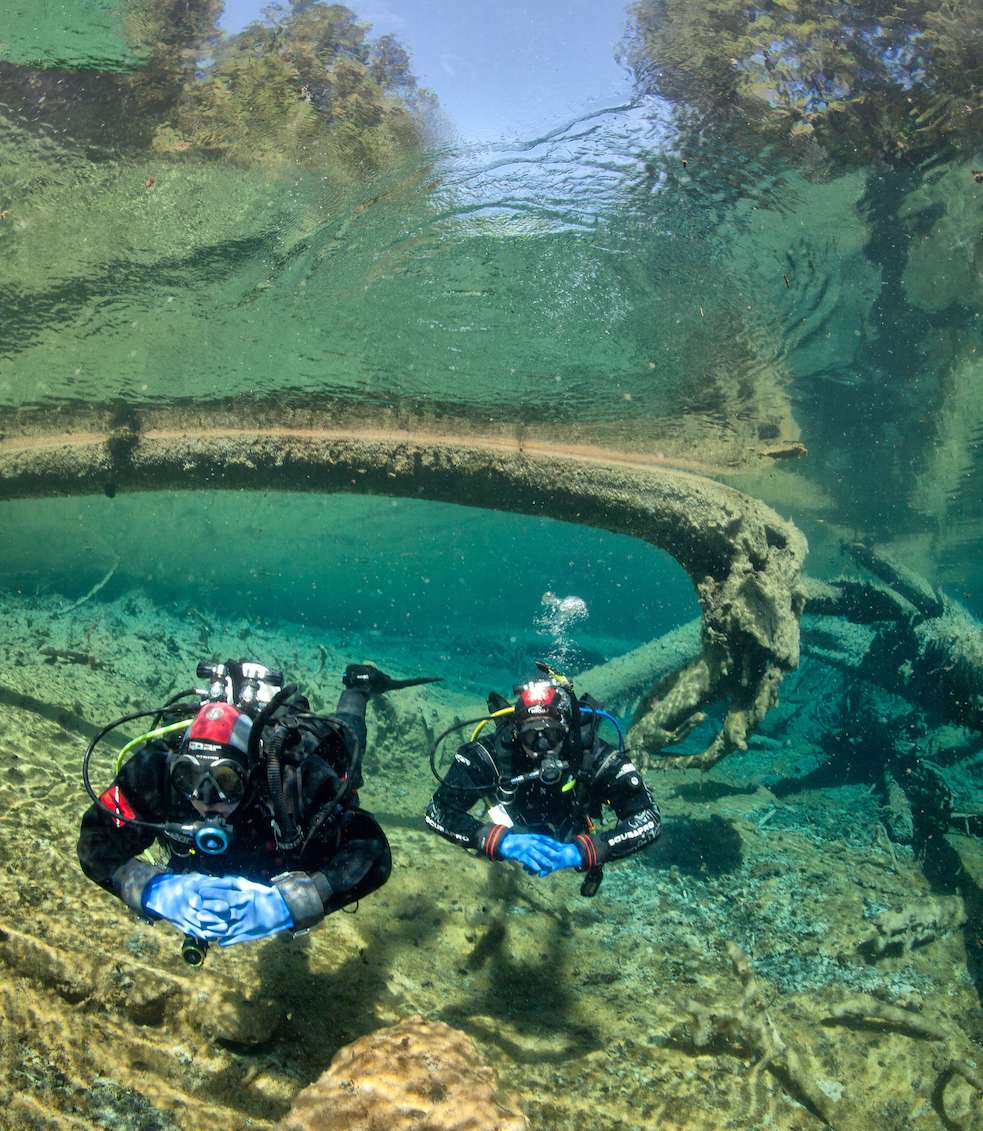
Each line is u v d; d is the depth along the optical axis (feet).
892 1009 13.74
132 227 24.66
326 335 29.25
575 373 31.65
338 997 10.64
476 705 31.53
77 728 17.99
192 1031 9.07
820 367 33.22
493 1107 7.16
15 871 10.61
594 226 25.91
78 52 20.43
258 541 61.26
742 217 25.20
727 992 13.82
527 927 14.87
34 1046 8.31
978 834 24.36
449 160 24.32
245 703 7.93
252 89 22.08
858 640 32.83
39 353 29.30
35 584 43.19
